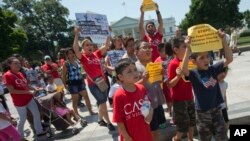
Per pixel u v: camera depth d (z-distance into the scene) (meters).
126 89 3.89
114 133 6.96
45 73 11.61
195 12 51.94
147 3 7.28
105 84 7.15
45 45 81.44
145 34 7.32
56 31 82.31
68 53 8.60
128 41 6.36
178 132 5.49
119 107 3.83
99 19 7.71
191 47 4.42
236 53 23.14
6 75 7.23
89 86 7.24
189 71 4.57
